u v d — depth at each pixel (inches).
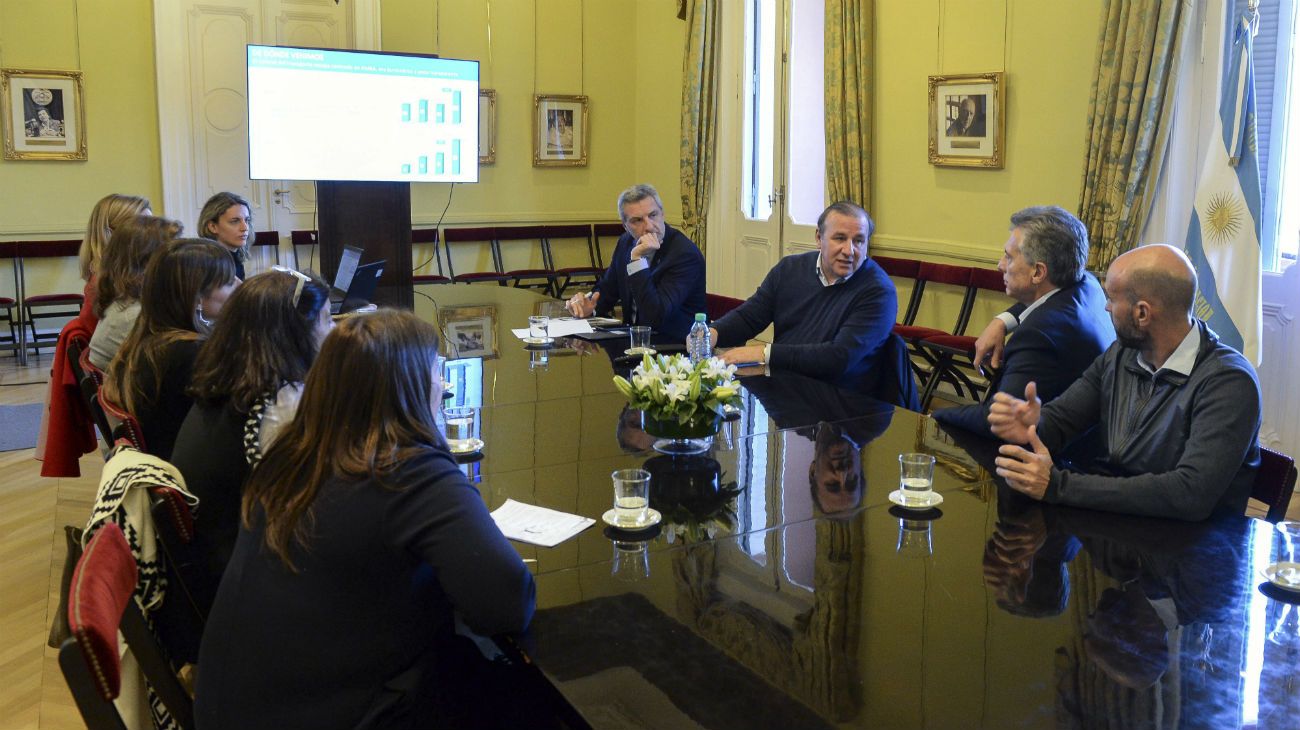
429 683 58.6
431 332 62.7
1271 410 181.2
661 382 90.2
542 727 57.4
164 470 71.9
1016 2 214.4
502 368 130.5
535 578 65.8
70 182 277.9
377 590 57.1
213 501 77.4
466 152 269.4
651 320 165.6
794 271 151.6
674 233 174.6
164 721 63.3
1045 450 80.8
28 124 269.9
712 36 302.4
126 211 148.6
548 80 336.5
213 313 97.9
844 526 74.9
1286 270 176.6
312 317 81.4
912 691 51.0
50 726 103.3
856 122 252.1
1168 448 82.9
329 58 249.8
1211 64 181.3
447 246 323.6
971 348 202.4
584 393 116.6
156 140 286.0
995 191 224.2
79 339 123.4
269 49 244.1
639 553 69.9
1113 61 190.9
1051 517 76.5
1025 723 47.9
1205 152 184.2
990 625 58.5
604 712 49.3
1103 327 109.7
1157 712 48.8
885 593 63.2
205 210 181.2
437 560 56.7
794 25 272.5
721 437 99.0
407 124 260.5
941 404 231.1
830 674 52.9
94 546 52.1
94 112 277.6
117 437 80.2
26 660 117.0
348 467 57.6
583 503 79.8
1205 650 55.2
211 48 287.1
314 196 308.0
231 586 58.9
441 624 60.7
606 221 353.7
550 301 193.2
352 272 176.7
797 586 64.2
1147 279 82.7
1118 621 58.9
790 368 136.2
